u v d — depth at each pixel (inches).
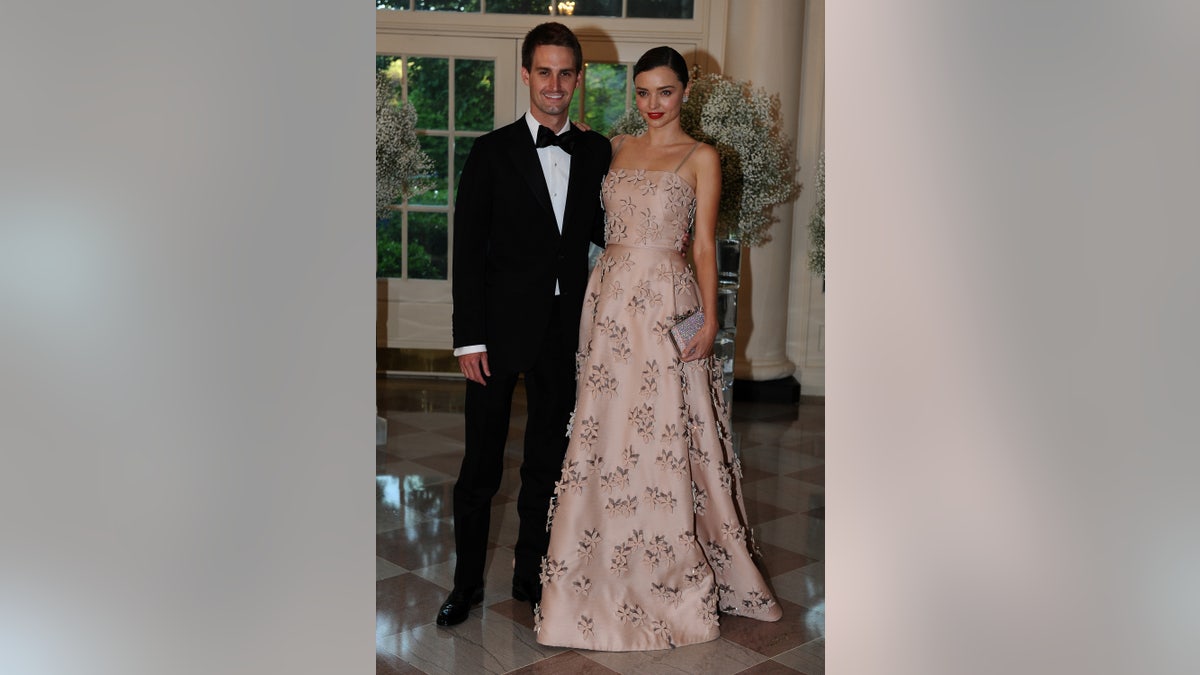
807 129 239.8
